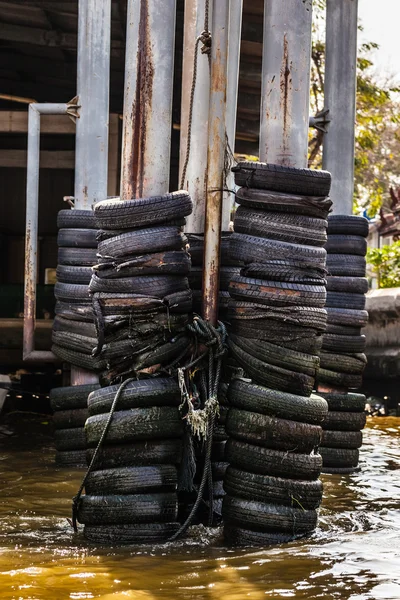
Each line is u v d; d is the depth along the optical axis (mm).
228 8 7805
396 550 7129
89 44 12484
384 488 10320
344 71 12711
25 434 14633
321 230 7684
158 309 7371
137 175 7777
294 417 7336
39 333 17094
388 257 25125
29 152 13375
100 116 12453
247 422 7328
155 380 7367
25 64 21750
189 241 8664
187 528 7430
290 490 7312
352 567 6605
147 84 7777
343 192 12555
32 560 6812
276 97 7918
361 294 11969
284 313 7465
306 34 7957
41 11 18688
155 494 7266
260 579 6293
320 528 8023
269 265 7496
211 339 7520
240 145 24062
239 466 7395
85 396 11438
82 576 6352
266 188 7574
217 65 7773
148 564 6672
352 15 12711
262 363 7449
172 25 7852
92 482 7312
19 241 25375
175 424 7332
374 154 43188
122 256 7395
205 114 9383
